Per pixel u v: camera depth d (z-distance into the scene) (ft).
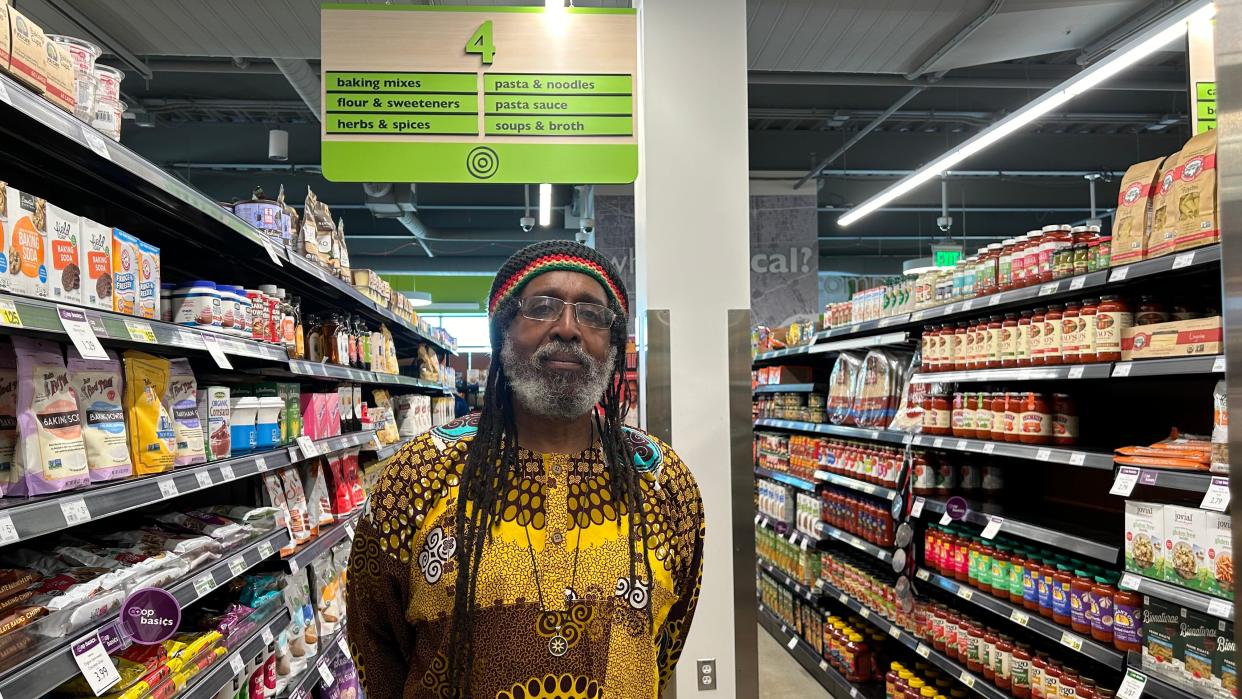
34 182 6.24
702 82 10.06
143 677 5.51
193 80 28.19
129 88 28.86
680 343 9.85
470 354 40.93
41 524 4.58
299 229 10.14
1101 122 32.50
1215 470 6.70
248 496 9.53
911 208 44.19
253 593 7.98
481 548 3.81
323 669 9.34
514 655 3.75
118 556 5.99
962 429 11.03
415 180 10.12
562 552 3.89
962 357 11.11
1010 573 9.93
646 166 9.95
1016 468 11.91
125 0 14.69
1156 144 34.37
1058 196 40.68
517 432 4.12
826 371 19.62
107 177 6.13
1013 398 9.90
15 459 4.82
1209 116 8.96
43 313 4.69
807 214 37.70
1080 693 8.54
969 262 11.12
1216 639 6.70
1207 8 8.96
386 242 50.34
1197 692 6.84
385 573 4.06
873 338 14.28
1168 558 7.18
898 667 12.64
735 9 10.15
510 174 10.19
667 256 9.89
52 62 4.99
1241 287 2.82
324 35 10.14
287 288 11.41
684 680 9.72
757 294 37.52
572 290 4.05
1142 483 7.38
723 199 10.00
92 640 4.82
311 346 10.50
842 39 16.84
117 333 5.46
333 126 10.09
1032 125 33.47
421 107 10.15
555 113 10.25
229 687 7.12
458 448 4.15
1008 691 9.94
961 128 34.09
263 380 9.16
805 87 29.58
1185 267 7.20
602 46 10.33
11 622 4.45
